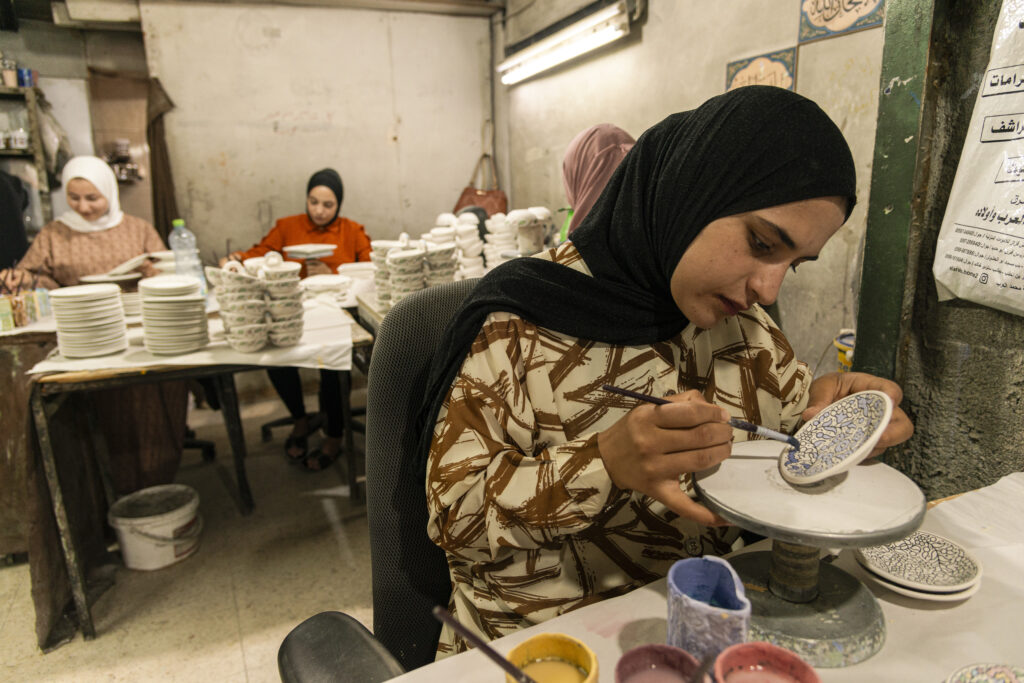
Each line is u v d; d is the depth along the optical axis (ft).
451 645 2.94
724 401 2.95
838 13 6.70
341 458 10.36
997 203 2.95
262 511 8.79
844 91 6.76
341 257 12.08
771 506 1.98
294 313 6.61
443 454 2.51
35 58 12.48
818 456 2.20
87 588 6.75
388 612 3.07
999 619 2.15
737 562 2.35
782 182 2.17
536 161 14.05
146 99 13.07
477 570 2.78
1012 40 2.82
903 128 3.28
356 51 13.93
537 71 12.61
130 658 6.03
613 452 2.19
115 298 6.41
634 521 2.80
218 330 7.40
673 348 2.90
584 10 11.29
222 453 10.79
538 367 2.67
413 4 13.80
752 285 2.31
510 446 2.58
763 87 2.31
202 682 5.72
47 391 5.73
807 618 2.02
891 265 3.47
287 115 13.65
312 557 7.66
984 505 2.85
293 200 14.06
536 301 2.68
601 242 2.74
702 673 1.46
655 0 9.62
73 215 10.43
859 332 3.73
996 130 2.93
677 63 9.37
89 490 7.25
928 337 3.47
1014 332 3.05
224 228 13.61
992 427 3.22
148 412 8.64
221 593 7.00
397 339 3.02
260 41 13.15
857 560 2.38
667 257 2.48
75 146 12.89
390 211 15.02
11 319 6.98
